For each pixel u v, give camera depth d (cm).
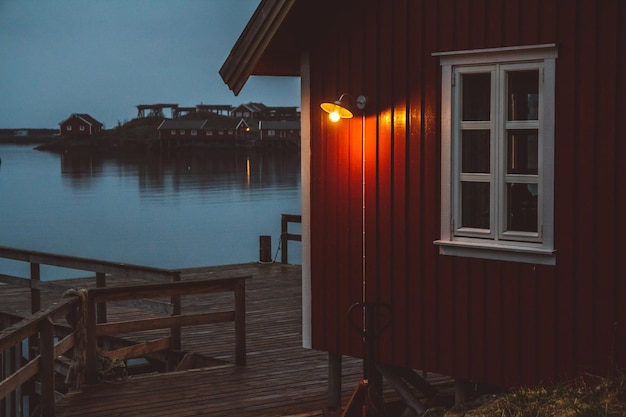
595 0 663
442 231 746
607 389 600
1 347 709
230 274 1616
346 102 799
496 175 715
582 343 682
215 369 993
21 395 1107
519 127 703
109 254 3731
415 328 770
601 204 669
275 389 914
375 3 777
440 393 832
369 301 797
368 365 743
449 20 733
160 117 12144
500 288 720
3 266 3572
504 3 702
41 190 7212
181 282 978
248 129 10606
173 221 4850
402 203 772
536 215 734
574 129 677
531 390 648
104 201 6134
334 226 819
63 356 1103
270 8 781
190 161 10656
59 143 14625
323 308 832
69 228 4684
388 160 778
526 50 692
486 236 723
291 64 856
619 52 656
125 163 10781
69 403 872
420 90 754
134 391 911
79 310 926
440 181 748
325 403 865
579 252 680
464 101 741
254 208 5400
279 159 10575
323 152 822
